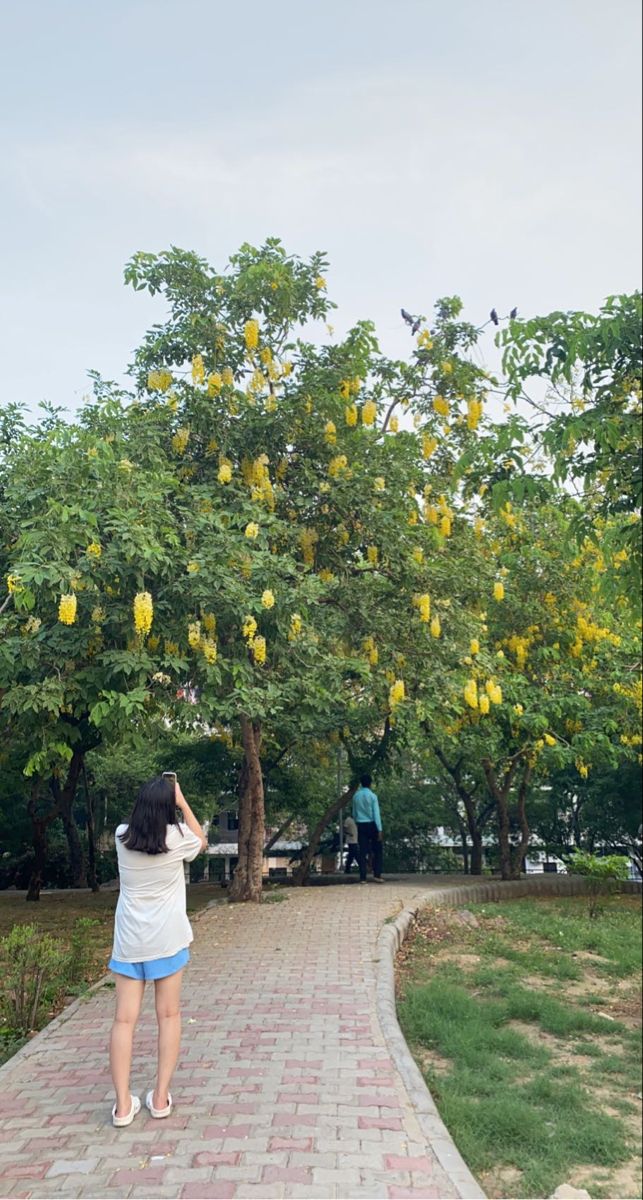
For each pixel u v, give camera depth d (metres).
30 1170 3.43
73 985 6.80
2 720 8.50
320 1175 3.38
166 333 10.28
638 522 6.84
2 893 14.68
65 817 16.48
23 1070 4.68
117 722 7.49
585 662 14.12
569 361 6.16
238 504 9.26
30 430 8.76
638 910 12.21
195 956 7.62
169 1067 3.96
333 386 10.46
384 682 10.92
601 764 17.73
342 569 10.78
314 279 10.57
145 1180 3.34
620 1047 6.04
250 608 7.94
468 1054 5.51
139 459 8.90
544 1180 3.95
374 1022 5.49
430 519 10.81
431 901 11.20
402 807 20.09
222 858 21.72
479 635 11.77
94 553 7.19
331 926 9.07
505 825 15.16
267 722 11.63
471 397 10.95
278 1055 4.83
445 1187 3.30
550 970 8.09
